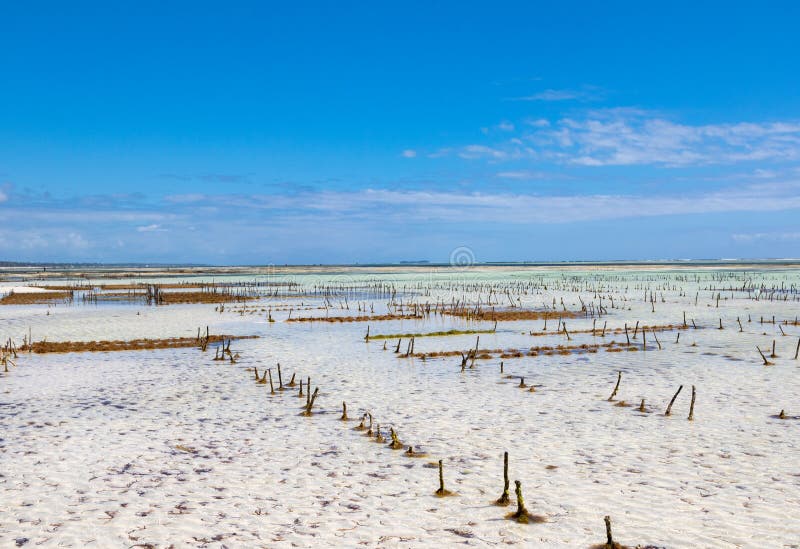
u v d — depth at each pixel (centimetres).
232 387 2145
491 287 8494
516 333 3656
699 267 19750
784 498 1062
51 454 1381
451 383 2172
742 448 1358
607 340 3281
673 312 4800
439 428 1578
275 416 1734
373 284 9850
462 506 1062
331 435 1531
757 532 930
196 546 920
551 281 10406
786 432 1479
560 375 2295
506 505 1059
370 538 942
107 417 1727
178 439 1502
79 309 5434
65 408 1841
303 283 10388
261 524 999
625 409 1752
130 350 3050
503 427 1575
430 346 3144
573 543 908
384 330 3869
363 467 1283
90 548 916
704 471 1212
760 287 7981
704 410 1716
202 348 3002
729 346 2933
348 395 1994
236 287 9225
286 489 1159
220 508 1068
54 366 2591
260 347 3138
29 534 964
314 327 4056
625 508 1034
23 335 3638
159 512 1051
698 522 971
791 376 2175
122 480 1212
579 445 1404
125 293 7775
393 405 1845
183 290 8544
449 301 6225
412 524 991
